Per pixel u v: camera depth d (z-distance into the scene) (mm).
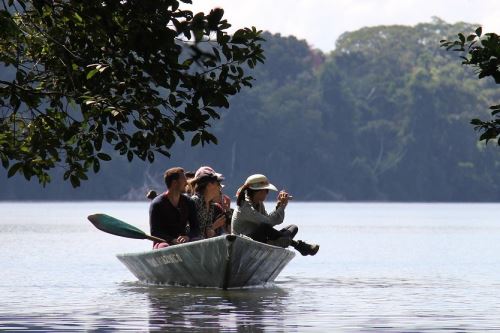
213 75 25422
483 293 43562
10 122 27578
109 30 23734
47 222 140750
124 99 24625
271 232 43281
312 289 44594
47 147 26266
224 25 24141
